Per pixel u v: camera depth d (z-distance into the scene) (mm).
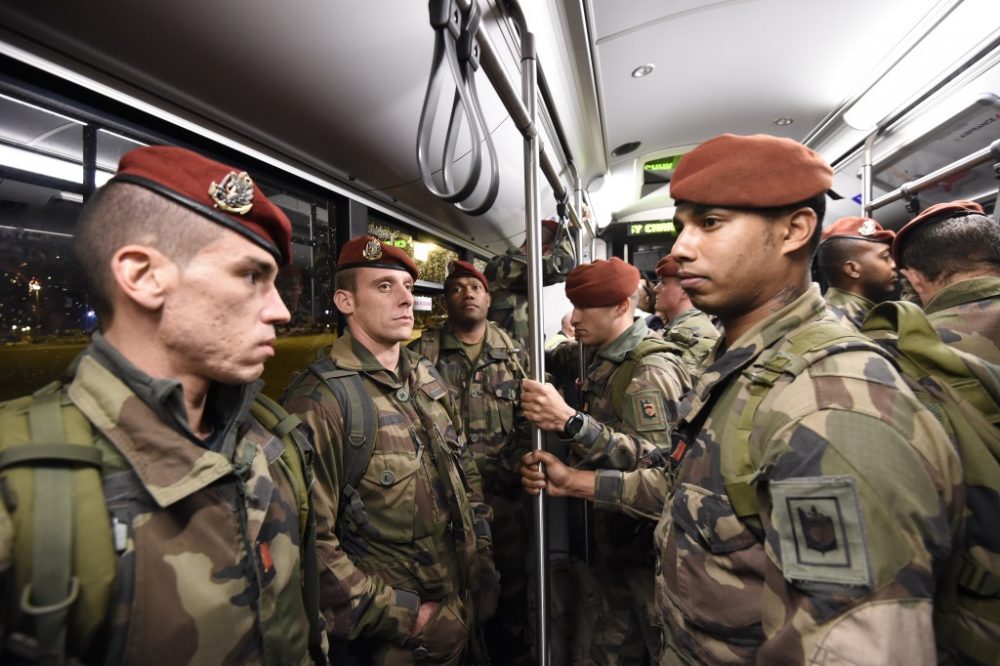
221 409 619
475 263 2928
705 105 2141
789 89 1996
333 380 1088
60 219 792
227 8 688
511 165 1731
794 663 436
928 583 405
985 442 600
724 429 603
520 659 1761
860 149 2430
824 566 424
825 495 434
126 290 458
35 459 404
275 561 590
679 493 656
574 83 1644
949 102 1832
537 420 1121
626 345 1511
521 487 1976
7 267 733
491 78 833
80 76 735
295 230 1392
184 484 485
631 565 1403
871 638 387
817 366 517
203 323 488
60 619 379
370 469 1062
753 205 600
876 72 1856
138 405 476
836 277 1669
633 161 2844
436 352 2127
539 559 1119
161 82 802
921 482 427
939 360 645
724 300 653
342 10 792
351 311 1219
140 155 484
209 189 485
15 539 383
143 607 442
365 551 1054
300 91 924
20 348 751
